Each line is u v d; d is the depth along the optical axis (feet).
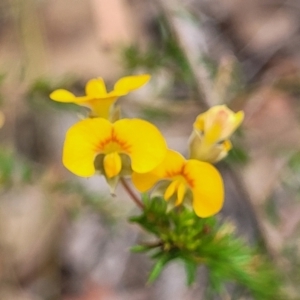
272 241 0.80
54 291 1.23
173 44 0.85
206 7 1.42
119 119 0.67
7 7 1.18
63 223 1.24
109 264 1.24
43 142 1.29
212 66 0.86
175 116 1.00
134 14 1.24
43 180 0.86
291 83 1.04
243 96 0.92
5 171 0.83
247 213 1.13
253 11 1.45
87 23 1.30
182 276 1.18
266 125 1.20
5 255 1.17
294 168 0.85
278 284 0.72
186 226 0.69
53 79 0.85
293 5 1.47
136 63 0.85
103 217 0.97
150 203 0.69
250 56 1.38
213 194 0.66
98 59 1.23
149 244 0.69
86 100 0.66
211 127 0.68
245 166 0.84
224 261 0.69
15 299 1.17
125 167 0.66
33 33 1.06
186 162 0.66
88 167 0.66
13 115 1.24
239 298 0.76
